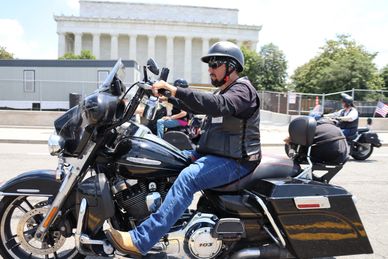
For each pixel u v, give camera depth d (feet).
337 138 11.80
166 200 9.82
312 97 75.25
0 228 11.02
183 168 10.36
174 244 10.05
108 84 10.16
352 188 23.29
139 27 252.01
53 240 10.87
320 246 10.55
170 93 9.39
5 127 57.21
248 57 212.64
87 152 10.05
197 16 262.67
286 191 10.34
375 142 34.04
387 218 17.42
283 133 58.75
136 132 10.30
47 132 51.21
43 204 11.02
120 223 10.44
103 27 249.14
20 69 84.02
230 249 10.48
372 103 68.49
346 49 193.36
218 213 10.67
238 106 9.68
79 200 9.95
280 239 10.38
